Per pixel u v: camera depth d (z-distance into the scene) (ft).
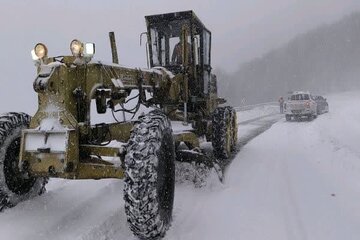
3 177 13.03
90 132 13.28
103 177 12.64
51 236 11.92
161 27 23.45
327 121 58.23
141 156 11.24
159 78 18.13
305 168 22.97
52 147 11.90
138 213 10.94
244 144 34.06
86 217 13.56
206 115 25.86
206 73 25.93
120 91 14.76
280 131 46.47
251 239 12.66
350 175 20.90
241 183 19.44
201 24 24.17
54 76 12.32
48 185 17.02
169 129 13.05
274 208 15.49
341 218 14.42
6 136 13.10
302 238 12.73
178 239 12.58
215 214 14.83
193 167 18.58
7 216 12.76
